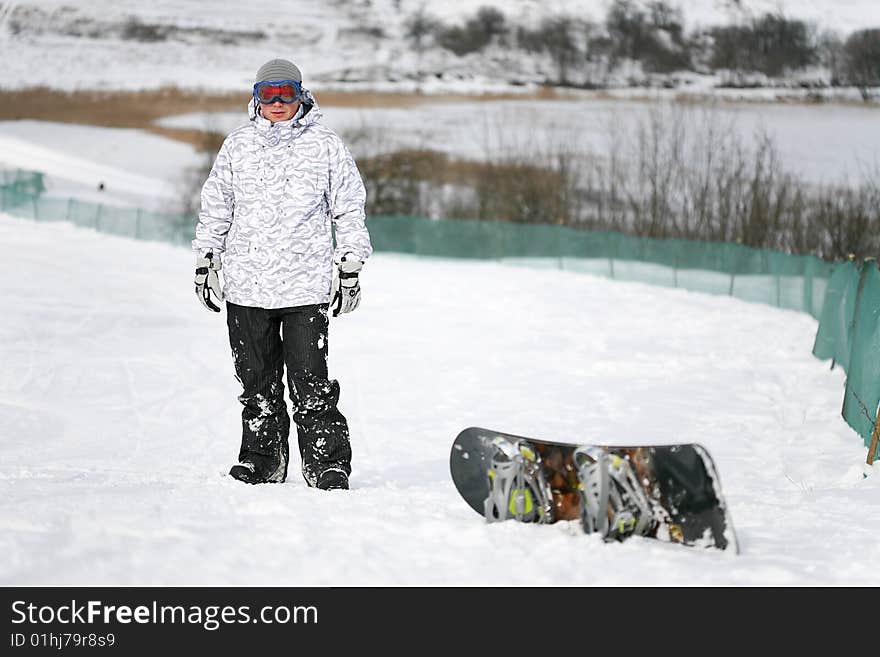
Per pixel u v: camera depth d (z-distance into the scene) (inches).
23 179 3408.0
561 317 1492.4
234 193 419.2
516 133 4456.2
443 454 626.2
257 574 261.7
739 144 3415.4
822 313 1106.7
